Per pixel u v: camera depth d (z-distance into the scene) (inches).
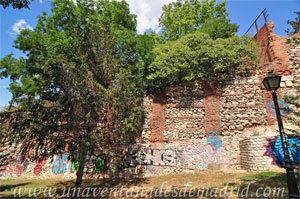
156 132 545.3
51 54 477.7
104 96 362.3
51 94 352.5
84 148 334.6
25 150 348.2
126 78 422.3
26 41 518.0
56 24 593.6
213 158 486.0
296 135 347.3
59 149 351.6
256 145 412.2
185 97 576.7
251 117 507.5
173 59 543.8
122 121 374.0
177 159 501.7
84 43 425.4
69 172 561.9
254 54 560.7
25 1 320.8
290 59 544.1
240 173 407.5
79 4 575.2
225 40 573.9
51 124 339.6
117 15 602.5
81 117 354.3
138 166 504.4
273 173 346.9
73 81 351.3
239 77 562.3
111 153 371.9
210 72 560.7
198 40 563.8
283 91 506.9
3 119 345.1
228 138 502.9
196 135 524.4
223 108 539.8
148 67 551.5
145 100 593.9
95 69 426.3
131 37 550.0
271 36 565.3
